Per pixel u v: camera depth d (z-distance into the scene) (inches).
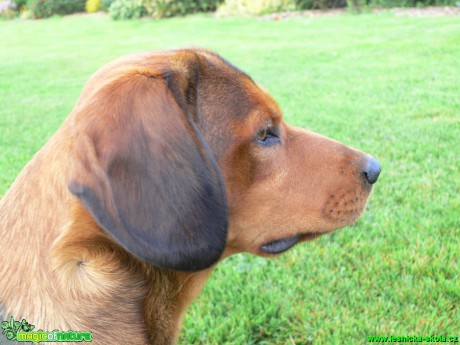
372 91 69.6
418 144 48.6
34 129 64.0
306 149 23.4
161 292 20.8
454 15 128.1
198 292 23.3
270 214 22.8
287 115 60.2
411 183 41.2
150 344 20.6
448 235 34.5
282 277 32.4
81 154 17.8
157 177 17.9
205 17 168.1
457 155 46.0
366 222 36.5
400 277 31.4
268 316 30.1
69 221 19.2
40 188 19.7
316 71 84.4
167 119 18.4
